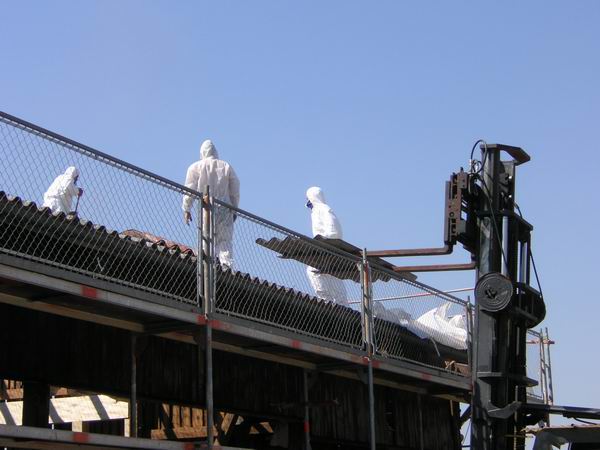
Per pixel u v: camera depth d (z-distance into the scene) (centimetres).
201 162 1333
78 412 1420
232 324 973
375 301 1301
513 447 1138
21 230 795
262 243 1047
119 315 922
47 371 982
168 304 899
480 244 1148
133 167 877
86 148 829
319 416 1338
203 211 966
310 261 1157
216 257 976
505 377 1109
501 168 1184
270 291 1052
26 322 968
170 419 1445
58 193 1008
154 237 956
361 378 1212
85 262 862
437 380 1377
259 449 1420
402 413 1547
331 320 1161
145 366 1091
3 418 1361
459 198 1130
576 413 1124
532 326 1205
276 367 1285
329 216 1537
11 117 762
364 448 1516
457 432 1748
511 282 1100
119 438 834
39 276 781
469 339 1473
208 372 924
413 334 1364
